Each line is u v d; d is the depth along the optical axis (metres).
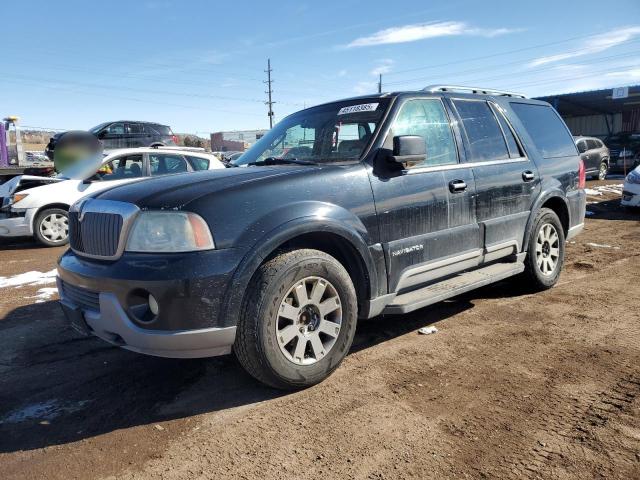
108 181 9.21
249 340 3.10
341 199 3.55
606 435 2.78
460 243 4.36
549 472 2.49
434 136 4.36
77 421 3.12
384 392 3.34
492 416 3.01
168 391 3.48
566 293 5.48
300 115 4.79
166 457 2.72
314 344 3.37
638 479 2.43
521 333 4.33
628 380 3.41
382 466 2.58
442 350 4.02
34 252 8.80
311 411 3.13
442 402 3.20
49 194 9.16
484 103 5.03
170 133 18.06
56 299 5.74
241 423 3.03
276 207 3.25
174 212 3.04
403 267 3.90
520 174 5.02
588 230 9.59
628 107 33.22
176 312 2.93
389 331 4.48
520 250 5.09
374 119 4.09
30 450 2.82
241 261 3.05
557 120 6.01
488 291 5.62
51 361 4.04
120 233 3.09
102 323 3.14
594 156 19.62
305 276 3.28
